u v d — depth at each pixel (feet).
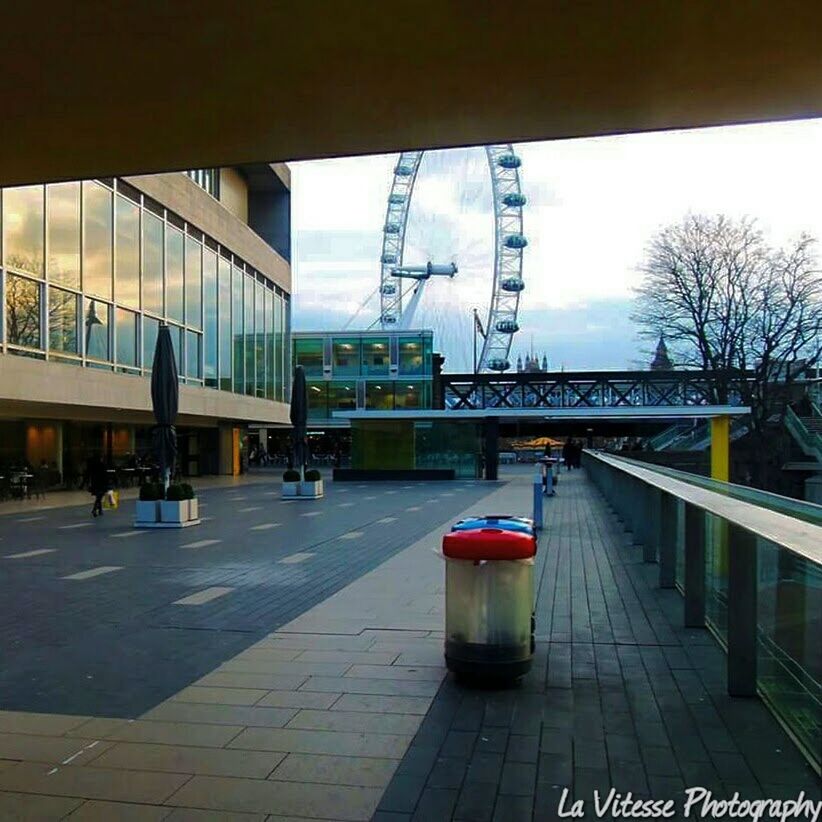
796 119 16.20
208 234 119.85
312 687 18.92
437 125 16.31
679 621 25.39
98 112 15.35
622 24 12.43
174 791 13.35
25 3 11.71
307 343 189.98
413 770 14.06
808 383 127.13
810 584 14.57
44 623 26.40
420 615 26.84
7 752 15.12
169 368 60.08
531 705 17.35
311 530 54.65
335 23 12.30
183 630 25.17
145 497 57.67
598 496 82.74
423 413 123.34
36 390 74.33
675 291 120.37
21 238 73.36
